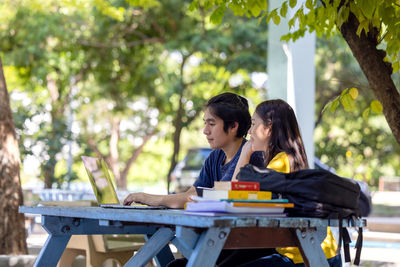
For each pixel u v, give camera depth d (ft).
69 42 61.52
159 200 12.30
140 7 60.39
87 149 60.85
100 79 68.49
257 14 15.25
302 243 8.77
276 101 11.04
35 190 37.24
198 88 71.87
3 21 57.67
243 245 8.51
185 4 61.26
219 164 13.24
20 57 57.93
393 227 29.91
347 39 13.33
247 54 60.13
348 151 61.11
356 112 56.75
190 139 108.17
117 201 12.34
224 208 8.07
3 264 17.52
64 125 51.52
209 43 60.13
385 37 12.42
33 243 28.96
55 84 69.21
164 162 117.08
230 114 12.64
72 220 11.58
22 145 48.78
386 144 62.44
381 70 13.07
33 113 49.88
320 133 61.52
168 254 12.34
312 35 20.40
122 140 101.04
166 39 62.59
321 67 50.03
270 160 10.80
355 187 9.27
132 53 66.28
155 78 69.00
